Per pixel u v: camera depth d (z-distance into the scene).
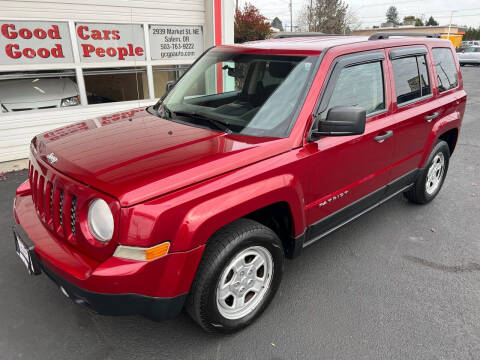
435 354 2.53
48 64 6.11
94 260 2.12
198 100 3.32
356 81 3.06
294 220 2.68
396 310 2.93
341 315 2.86
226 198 2.23
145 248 2.01
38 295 2.98
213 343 2.56
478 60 29.30
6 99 5.81
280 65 2.96
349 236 3.99
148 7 6.91
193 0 7.43
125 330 2.66
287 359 2.46
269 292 2.74
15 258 3.43
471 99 13.66
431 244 3.88
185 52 7.66
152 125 2.91
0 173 5.64
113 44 6.69
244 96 3.04
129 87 7.16
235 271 2.48
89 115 6.60
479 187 5.41
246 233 2.38
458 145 7.64
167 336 2.62
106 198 2.02
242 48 3.38
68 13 6.07
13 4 5.59
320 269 3.41
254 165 2.40
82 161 2.31
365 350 2.54
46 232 2.43
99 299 2.04
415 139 3.82
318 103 2.73
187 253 2.12
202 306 2.33
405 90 3.63
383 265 3.50
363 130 2.55
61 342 2.54
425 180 4.36
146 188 2.03
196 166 2.22
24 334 2.60
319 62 2.82
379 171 3.45
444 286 3.23
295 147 2.61
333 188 2.99
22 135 5.95
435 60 4.14
